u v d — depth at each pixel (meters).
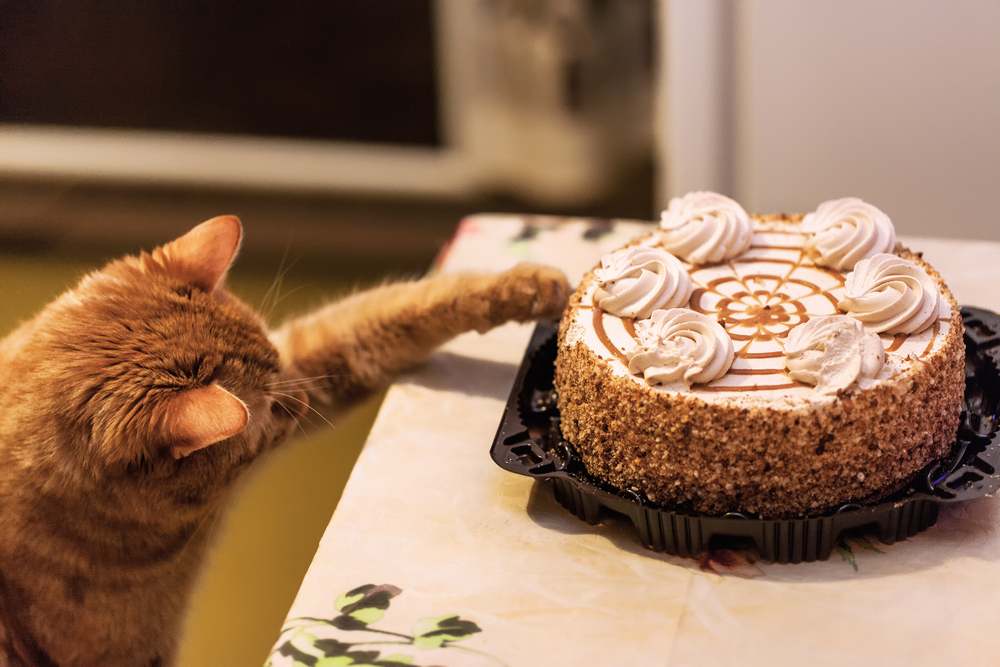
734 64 1.29
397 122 1.90
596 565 0.87
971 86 1.22
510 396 0.96
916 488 0.85
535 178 1.85
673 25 1.29
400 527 0.91
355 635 0.84
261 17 1.83
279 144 1.91
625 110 1.79
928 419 0.85
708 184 1.36
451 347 1.08
